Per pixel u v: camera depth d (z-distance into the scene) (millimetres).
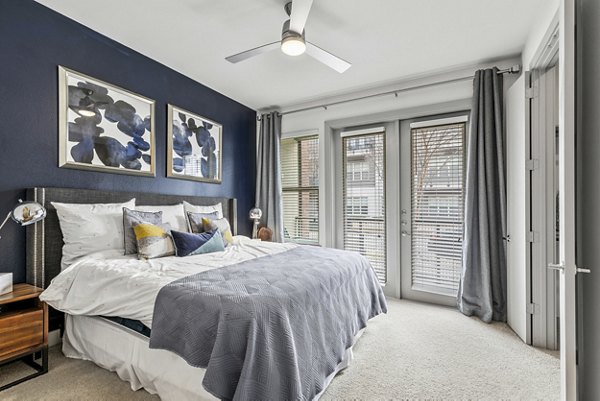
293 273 1820
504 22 2301
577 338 1442
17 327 1761
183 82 3299
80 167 2377
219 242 2682
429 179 3369
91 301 1822
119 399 1616
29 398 1616
